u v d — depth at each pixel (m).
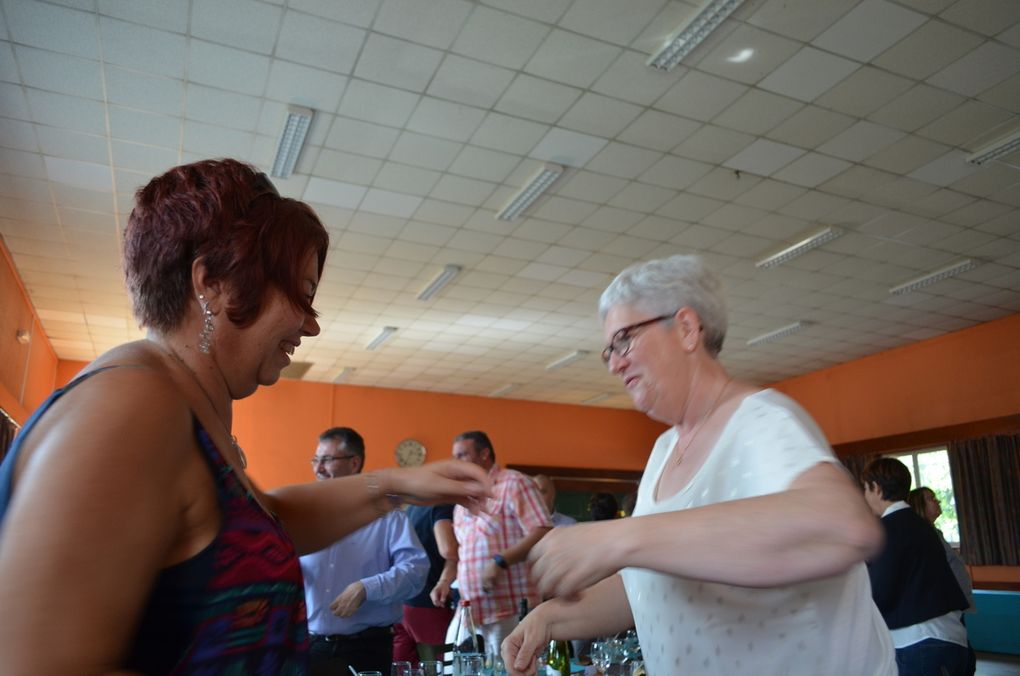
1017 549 9.17
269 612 0.79
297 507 1.19
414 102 5.09
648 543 0.85
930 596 3.07
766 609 1.13
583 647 3.71
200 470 0.74
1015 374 9.68
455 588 4.70
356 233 7.22
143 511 0.64
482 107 5.16
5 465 0.64
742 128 5.46
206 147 5.60
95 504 0.60
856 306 9.45
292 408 12.84
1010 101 5.19
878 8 4.30
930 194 6.52
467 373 12.59
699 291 1.38
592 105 5.16
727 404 1.29
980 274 8.38
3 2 4.13
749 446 1.11
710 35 4.50
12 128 5.37
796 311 9.66
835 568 0.83
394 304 9.31
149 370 0.72
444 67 4.73
